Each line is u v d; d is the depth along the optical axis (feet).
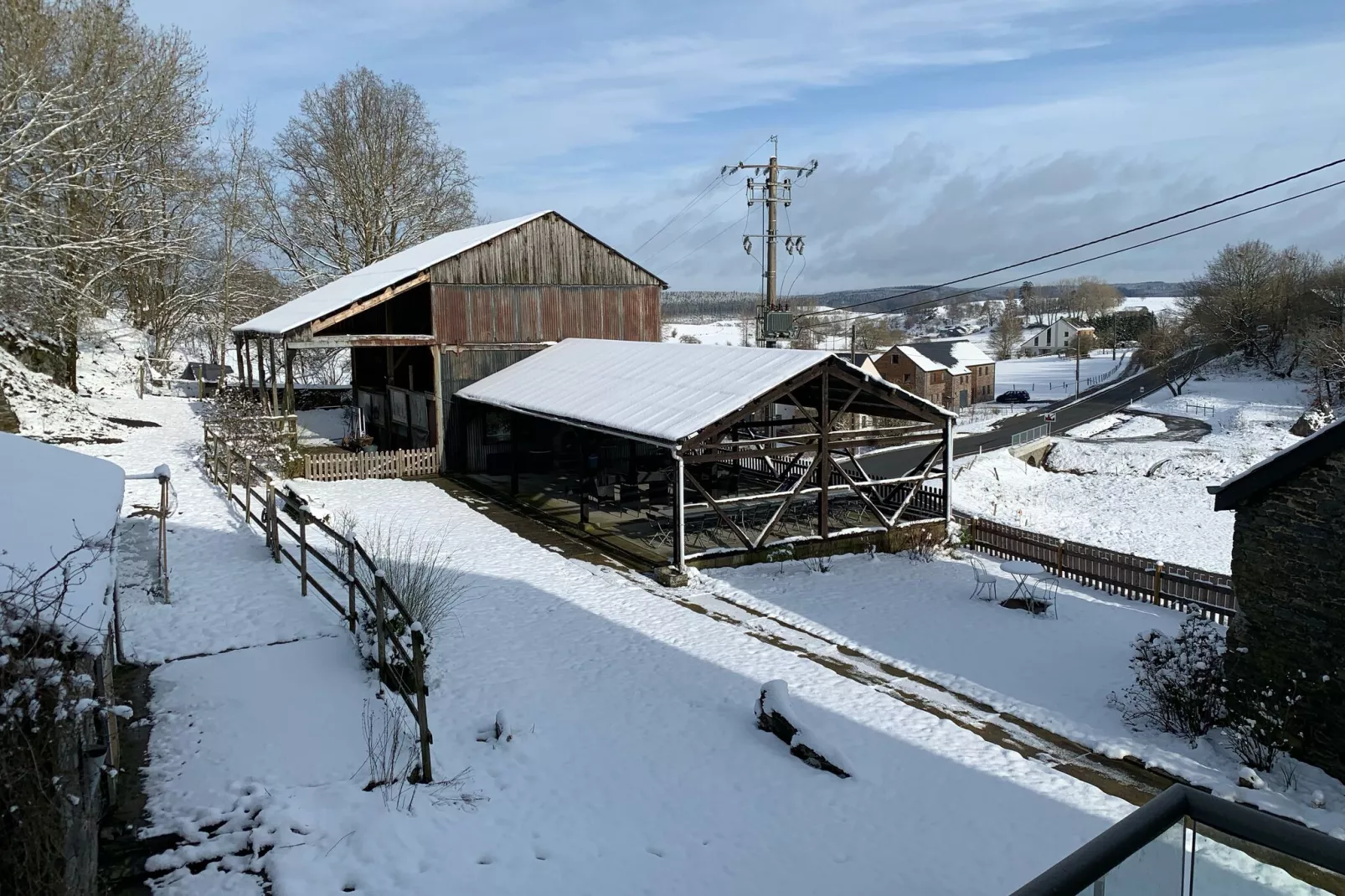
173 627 36.81
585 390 68.74
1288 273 231.30
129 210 108.58
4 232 81.61
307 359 163.63
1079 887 11.69
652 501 71.87
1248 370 224.33
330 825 23.47
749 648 41.06
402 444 95.81
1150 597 54.65
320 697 31.01
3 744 15.60
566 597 47.19
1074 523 104.94
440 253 88.22
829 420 58.90
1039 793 28.84
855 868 24.08
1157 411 199.21
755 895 22.63
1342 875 11.60
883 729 33.17
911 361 235.81
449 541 58.08
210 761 26.53
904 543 62.54
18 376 83.51
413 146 146.82
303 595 41.04
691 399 58.49
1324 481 31.68
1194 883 13.32
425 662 34.40
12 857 15.69
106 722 21.88
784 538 59.00
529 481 81.30
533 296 88.48
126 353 122.62
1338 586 31.30
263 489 67.31
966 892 23.20
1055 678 40.27
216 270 144.97
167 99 115.55
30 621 15.81
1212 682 35.09
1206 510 109.19
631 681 36.11
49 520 20.85
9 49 84.74
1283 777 31.37
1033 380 296.51
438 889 21.66
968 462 130.41
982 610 49.96
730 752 30.42
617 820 25.72
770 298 120.88
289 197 145.28
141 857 22.04
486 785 26.71
